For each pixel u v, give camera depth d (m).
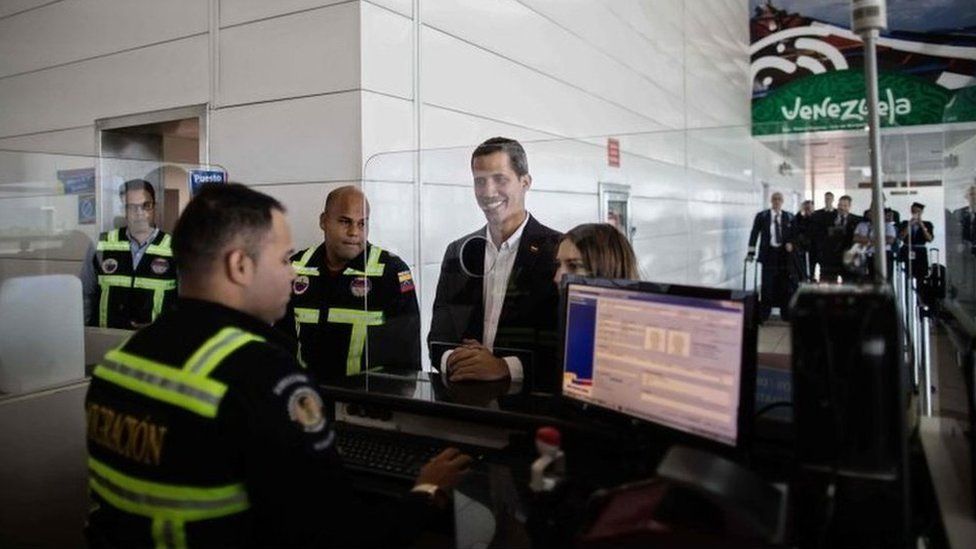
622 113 5.16
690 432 1.02
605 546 0.83
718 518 0.80
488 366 1.60
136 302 2.91
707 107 7.90
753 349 0.95
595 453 1.19
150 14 3.03
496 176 1.99
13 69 3.69
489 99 3.31
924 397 1.35
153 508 0.88
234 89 2.76
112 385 0.96
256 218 1.01
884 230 1.14
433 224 2.79
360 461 1.33
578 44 4.34
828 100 8.73
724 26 8.54
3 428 1.57
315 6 2.52
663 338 1.07
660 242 3.72
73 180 3.26
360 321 2.27
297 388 0.92
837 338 0.85
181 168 3.12
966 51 7.85
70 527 1.72
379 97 2.52
